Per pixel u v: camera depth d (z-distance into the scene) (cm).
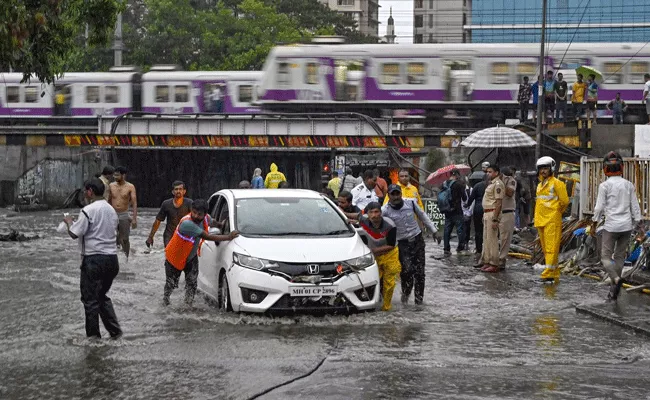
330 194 1587
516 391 727
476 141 2319
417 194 1588
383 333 988
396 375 781
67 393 724
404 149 3684
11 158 4141
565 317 1104
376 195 1805
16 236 2238
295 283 1052
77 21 2086
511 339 955
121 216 1688
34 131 4600
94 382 758
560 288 1376
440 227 2316
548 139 3103
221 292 1141
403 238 1204
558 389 734
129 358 851
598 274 1497
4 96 4744
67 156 4119
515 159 3238
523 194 2320
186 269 1177
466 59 4009
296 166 4106
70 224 936
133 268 1625
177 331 993
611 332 998
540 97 2861
